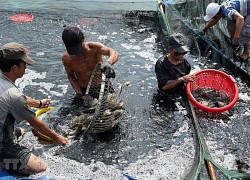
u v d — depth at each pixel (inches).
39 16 274.1
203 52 237.3
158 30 264.7
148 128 173.5
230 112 185.2
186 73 195.5
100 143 163.2
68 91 197.6
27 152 143.8
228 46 225.8
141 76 211.6
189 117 180.9
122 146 162.2
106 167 150.6
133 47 241.8
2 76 137.3
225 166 153.0
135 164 153.3
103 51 169.5
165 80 188.9
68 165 150.2
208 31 237.8
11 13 275.6
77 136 165.6
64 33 153.1
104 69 155.9
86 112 166.1
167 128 173.9
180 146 163.6
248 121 179.0
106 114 159.3
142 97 194.1
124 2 309.6
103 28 264.2
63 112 181.2
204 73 195.3
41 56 227.8
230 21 219.8
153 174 148.1
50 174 144.0
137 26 269.3
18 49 134.3
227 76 191.8
